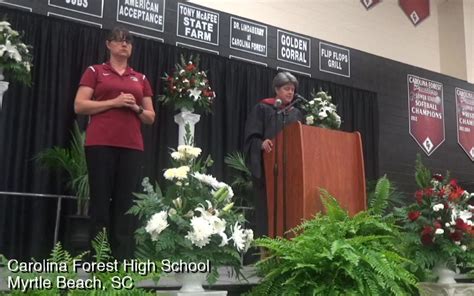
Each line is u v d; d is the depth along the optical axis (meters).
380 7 9.30
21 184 5.00
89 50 5.54
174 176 2.52
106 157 2.88
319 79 7.35
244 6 7.51
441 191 3.66
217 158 6.31
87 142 2.91
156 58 6.03
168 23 6.09
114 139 2.90
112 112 2.94
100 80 3.05
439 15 10.20
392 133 8.09
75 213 5.01
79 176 4.55
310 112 6.03
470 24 10.01
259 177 3.25
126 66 3.25
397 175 8.03
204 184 2.63
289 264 2.57
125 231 2.90
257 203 3.34
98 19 5.61
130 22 5.82
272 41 6.95
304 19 8.16
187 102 5.54
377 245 2.71
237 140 6.52
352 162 3.01
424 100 8.59
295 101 3.44
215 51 6.42
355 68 7.77
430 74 8.77
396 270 2.62
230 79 6.56
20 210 4.96
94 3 5.60
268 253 2.88
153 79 5.97
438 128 8.70
